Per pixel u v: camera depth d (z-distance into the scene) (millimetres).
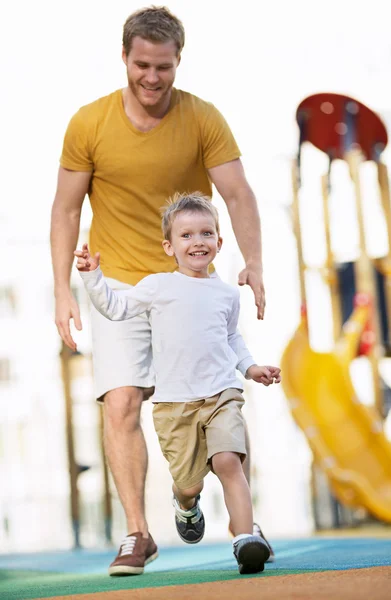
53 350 26500
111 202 7277
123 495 7055
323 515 18266
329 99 18922
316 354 18547
